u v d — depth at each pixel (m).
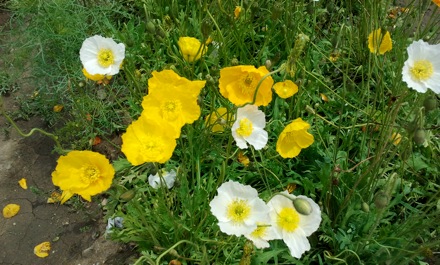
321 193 0.63
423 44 0.46
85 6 0.89
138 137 0.43
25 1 0.85
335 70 0.83
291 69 0.56
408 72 0.47
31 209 0.70
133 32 0.84
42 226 0.68
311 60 0.80
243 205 0.45
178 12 0.85
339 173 0.61
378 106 0.76
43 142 0.78
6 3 0.95
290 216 0.47
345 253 0.58
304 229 0.47
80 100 0.77
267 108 0.76
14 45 0.87
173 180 0.62
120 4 0.92
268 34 0.73
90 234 0.67
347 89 0.75
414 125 0.48
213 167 0.64
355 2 0.94
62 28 0.81
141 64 0.82
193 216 0.57
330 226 0.61
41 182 0.73
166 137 0.44
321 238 0.60
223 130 0.63
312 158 0.68
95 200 0.70
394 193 0.64
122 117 0.77
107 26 0.85
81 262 0.64
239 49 0.81
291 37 0.76
